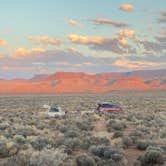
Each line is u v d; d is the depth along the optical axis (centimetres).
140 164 1734
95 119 4681
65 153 1830
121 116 5009
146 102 10650
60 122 4122
